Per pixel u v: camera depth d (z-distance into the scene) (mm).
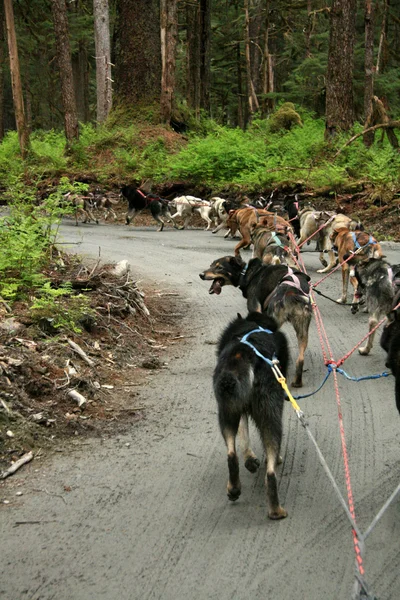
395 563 4102
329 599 3750
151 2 32188
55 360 7559
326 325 10172
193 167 24750
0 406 6211
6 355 7246
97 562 4191
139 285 13008
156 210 21859
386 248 16078
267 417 4781
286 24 39844
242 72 52938
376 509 4789
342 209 19547
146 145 29500
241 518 4715
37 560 4223
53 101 50250
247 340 5117
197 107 37375
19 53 44125
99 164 28891
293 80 38938
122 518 4758
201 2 37250
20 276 9984
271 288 8000
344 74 24234
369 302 8602
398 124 23266
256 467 5207
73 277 10742
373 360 8461
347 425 6430
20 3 41500
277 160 24266
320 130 28125
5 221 11500
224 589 3879
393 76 31484
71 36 44781
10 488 5246
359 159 22391
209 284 13227
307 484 5230
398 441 6012
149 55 32344
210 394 7398
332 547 4305
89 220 24469
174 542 4410
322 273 13984
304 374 8016
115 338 9047
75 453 5910
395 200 18906
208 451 5922
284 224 12859
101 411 6844
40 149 30781
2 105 40969
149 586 3924
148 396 7383
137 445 6078
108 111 35688
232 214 16078
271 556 4211
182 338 9789
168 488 5223
